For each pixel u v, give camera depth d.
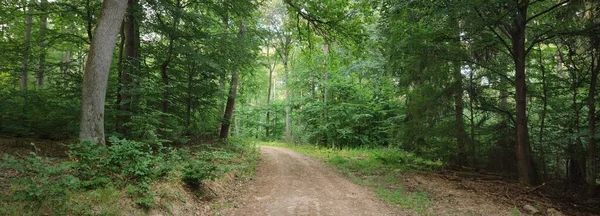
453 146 13.95
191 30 13.73
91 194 4.93
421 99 13.69
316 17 13.62
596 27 9.20
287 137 31.52
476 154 13.70
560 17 10.73
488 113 13.27
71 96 11.50
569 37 10.13
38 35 13.02
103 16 7.61
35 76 13.81
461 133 13.26
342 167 13.85
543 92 12.23
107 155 6.13
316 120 27.80
